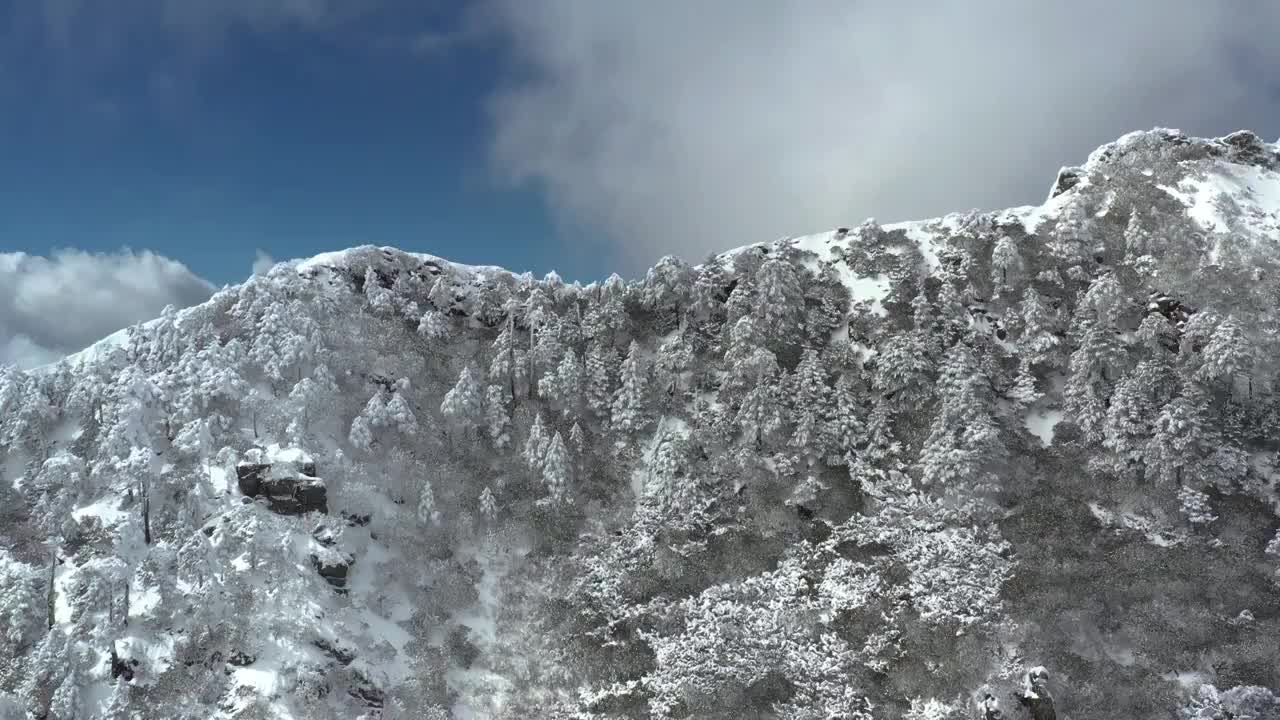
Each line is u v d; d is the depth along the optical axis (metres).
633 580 61.91
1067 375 71.44
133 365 68.00
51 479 60.56
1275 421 64.38
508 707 54.19
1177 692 48.31
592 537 66.00
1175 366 68.19
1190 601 53.28
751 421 69.50
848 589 58.50
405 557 61.81
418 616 58.56
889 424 69.25
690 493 66.38
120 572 53.97
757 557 62.00
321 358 71.38
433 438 70.56
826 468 67.56
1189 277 74.19
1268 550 55.78
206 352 67.19
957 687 50.56
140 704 49.62
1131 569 55.88
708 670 54.31
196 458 62.81
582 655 57.16
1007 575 56.88
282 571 55.41
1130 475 62.19
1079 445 65.56
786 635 56.09
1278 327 69.00
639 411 73.88
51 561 57.59
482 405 74.06
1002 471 64.19
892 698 51.09
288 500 60.06
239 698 49.72
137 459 60.00
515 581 62.72
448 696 54.12
